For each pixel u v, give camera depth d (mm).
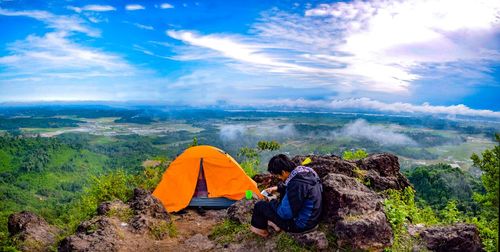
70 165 186250
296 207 4742
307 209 4812
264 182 10484
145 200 7309
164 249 6043
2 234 7223
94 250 5574
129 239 6164
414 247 4910
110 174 9828
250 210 6629
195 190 9039
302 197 4754
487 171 5391
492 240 5422
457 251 5020
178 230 7199
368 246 4695
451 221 7164
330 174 5590
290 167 5035
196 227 7527
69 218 9133
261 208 5219
